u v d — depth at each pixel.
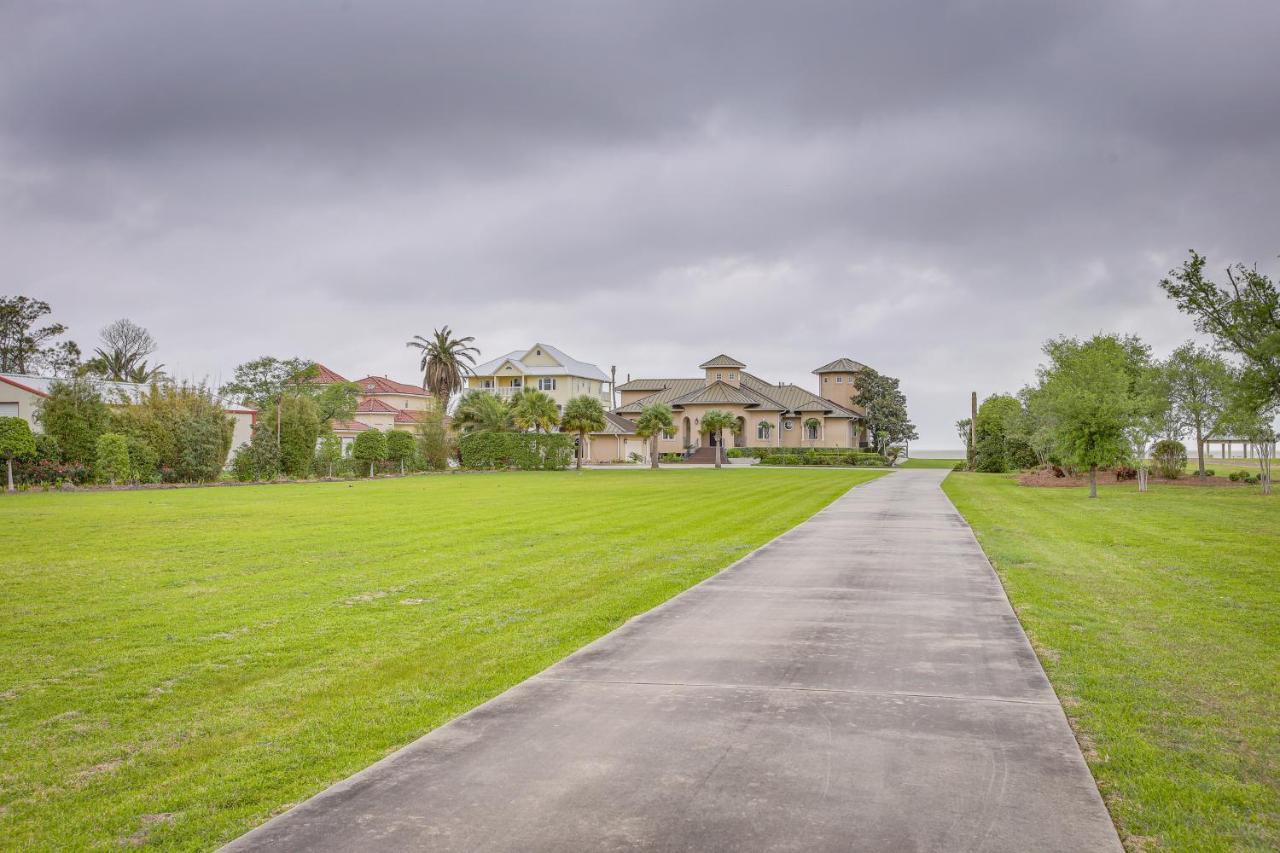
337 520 21.45
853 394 86.75
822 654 7.65
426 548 16.05
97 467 35.72
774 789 4.67
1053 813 4.38
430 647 8.58
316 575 13.01
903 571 12.50
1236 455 84.38
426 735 5.64
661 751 5.27
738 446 81.12
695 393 83.19
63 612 10.38
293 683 7.39
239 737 6.07
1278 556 14.39
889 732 5.57
